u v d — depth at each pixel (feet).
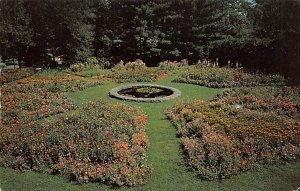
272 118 36.65
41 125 35.78
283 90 49.67
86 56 81.51
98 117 37.45
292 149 29.84
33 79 59.72
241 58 80.33
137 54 90.38
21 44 75.15
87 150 29.58
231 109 39.91
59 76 63.52
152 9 85.05
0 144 32.37
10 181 27.25
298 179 26.66
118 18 90.58
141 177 26.81
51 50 83.51
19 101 45.85
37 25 78.33
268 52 73.92
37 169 28.68
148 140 33.47
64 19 77.92
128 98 48.39
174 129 36.73
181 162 29.40
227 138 31.60
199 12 86.94
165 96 52.08
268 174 27.35
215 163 28.17
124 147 30.07
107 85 59.06
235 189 25.61
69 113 41.81
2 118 39.68
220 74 60.59
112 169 27.14
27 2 76.89
